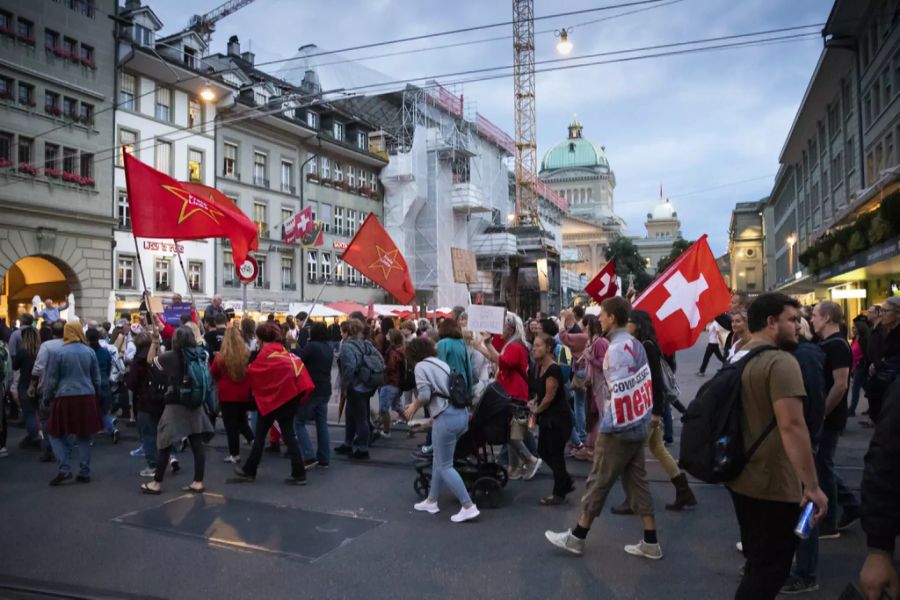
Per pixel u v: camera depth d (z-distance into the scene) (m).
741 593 3.39
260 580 4.95
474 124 57.41
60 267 27.16
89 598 4.60
